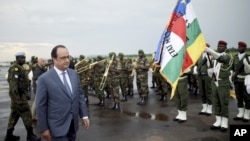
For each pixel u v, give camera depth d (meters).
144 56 11.10
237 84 7.94
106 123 7.92
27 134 6.41
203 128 7.18
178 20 6.13
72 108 3.84
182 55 5.98
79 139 6.43
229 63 6.80
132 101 11.88
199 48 6.21
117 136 6.61
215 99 7.06
